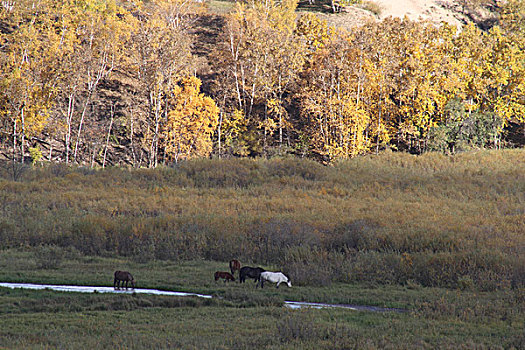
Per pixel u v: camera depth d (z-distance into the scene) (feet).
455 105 192.54
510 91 212.64
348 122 183.11
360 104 189.57
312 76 196.34
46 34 197.16
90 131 192.03
